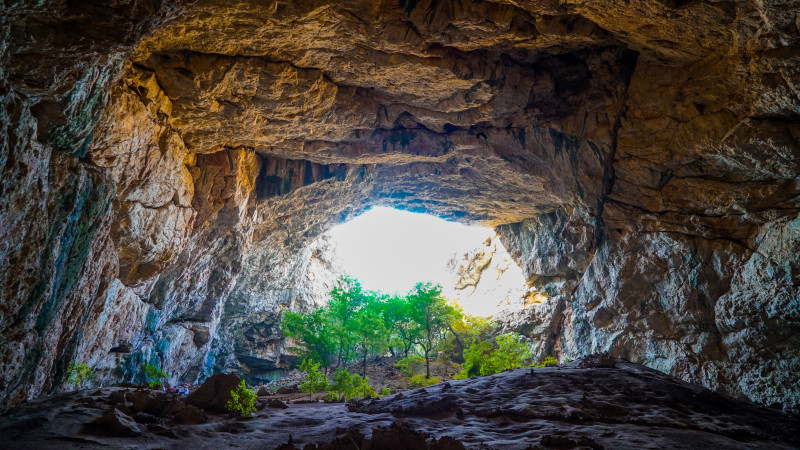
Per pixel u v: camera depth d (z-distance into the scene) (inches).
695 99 791.7
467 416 502.6
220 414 517.3
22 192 415.8
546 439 406.6
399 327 1261.1
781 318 802.2
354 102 847.7
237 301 1311.5
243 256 1118.4
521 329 1445.6
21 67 400.5
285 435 450.6
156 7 426.9
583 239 1163.9
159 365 988.6
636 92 844.6
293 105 794.8
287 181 1055.0
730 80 716.7
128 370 880.9
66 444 366.6
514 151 1011.9
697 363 932.0
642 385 596.4
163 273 920.3
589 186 989.8
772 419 541.0
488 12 660.7
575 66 863.7
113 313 775.1
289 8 608.4
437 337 1459.2
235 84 732.7
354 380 806.5
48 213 469.1
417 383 1061.8
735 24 612.7
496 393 572.4
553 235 1275.8
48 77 417.1
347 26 652.1
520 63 839.1
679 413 508.4
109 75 477.1
